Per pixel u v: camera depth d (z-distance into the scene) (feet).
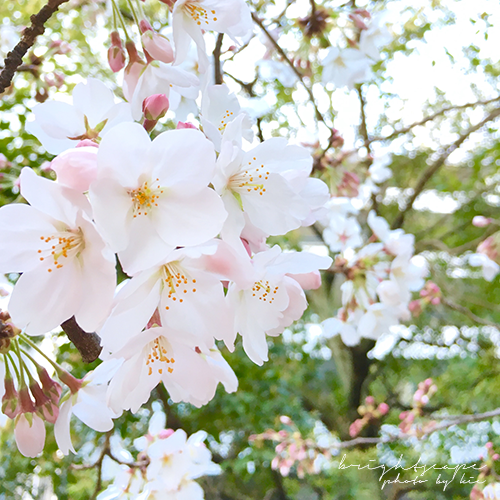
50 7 0.73
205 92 0.71
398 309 1.69
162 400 2.38
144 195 0.57
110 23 0.82
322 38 1.66
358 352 4.25
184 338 0.59
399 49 2.82
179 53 0.72
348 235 1.90
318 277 0.71
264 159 0.66
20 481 1.78
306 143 1.79
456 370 3.78
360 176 2.08
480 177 3.92
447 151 3.42
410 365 4.53
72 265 0.58
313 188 0.71
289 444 2.44
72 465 1.64
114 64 0.76
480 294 4.19
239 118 0.64
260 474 3.56
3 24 1.85
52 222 0.58
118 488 1.04
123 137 0.56
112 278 0.56
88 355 0.66
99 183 0.55
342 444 2.39
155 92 0.74
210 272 0.59
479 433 3.07
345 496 3.26
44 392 0.68
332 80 1.68
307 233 3.57
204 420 2.67
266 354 0.68
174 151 0.57
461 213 4.35
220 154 0.62
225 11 0.74
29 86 1.50
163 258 0.56
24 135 1.40
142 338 0.58
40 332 0.57
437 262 4.34
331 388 4.57
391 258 1.70
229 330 0.61
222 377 0.66
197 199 0.58
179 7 0.72
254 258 0.62
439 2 2.23
